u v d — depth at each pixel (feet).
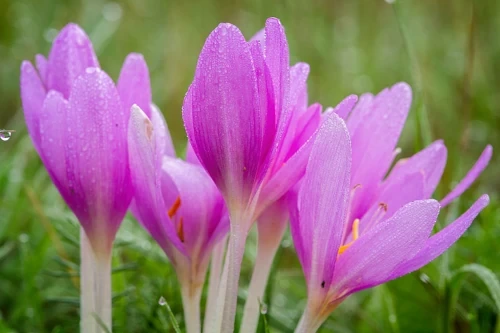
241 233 1.71
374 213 1.76
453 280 1.99
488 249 2.13
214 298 1.81
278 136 1.68
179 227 1.78
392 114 1.78
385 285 2.07
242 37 1.65
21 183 2.49
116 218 1.78
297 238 1.74
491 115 3.22
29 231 2.49
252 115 1.66
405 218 1.67
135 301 2.10
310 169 1.69
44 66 1.84
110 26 3.64
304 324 1.73
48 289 2.23
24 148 2.74
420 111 2.16
